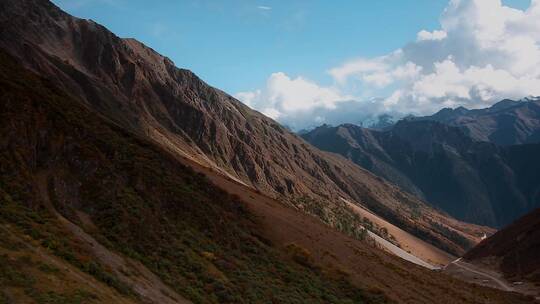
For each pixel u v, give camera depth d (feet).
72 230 104.42
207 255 133.08
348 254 216.13
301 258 173.37
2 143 116.67
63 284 75.56
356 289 163.84
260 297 122.62
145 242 119.85
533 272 394.73
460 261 529.45
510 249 473.67
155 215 138.31
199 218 156.25
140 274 102.17
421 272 266.36
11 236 85.40
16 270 73.05
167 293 99.76
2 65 179.63
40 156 126.11
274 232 194.29
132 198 136.36
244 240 165.89
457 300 211.00
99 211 122.52
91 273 87.10
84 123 168.35
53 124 140.56
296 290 141.69
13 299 64.44
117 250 108.78
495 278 412.57
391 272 218.38
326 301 143.95
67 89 575.79
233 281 125.18
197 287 112.68
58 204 113.19
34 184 113.39
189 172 193.77
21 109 132.05
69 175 127.44
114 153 156.56
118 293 84.69
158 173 166.20
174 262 119.24
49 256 84.94
